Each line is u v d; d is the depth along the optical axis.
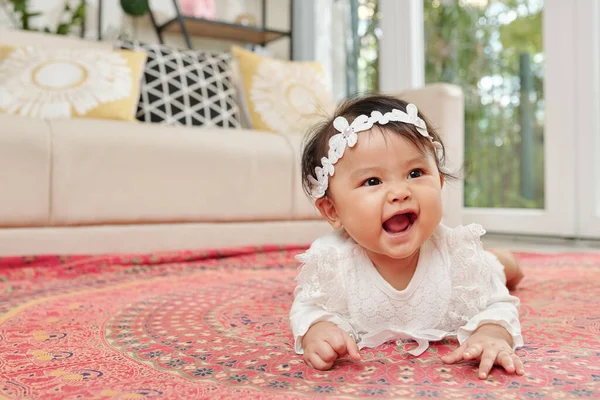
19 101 1.85
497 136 2.77
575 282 1.27
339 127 0.76
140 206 1.72
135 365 0.69
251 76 2.44
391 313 0.79
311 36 3.74
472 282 0.77
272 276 1.47
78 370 0.67
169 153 1.77
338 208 0.75
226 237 1.88
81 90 1.95
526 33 2.63
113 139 1.69
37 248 1.57
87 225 1.65
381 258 0.78
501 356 0.64
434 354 0.73
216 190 1.85
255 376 0.64
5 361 0.71
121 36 3.08
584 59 2.38
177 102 2.22
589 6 2.35
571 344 0.76
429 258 0.79
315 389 0.59
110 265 1.57
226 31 3.56
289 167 1.99
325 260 0.76
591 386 0.58
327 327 0.71
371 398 0.56
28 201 1.56
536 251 2.07
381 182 0.72
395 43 3.20
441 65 3.05
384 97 0.80
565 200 2.46
